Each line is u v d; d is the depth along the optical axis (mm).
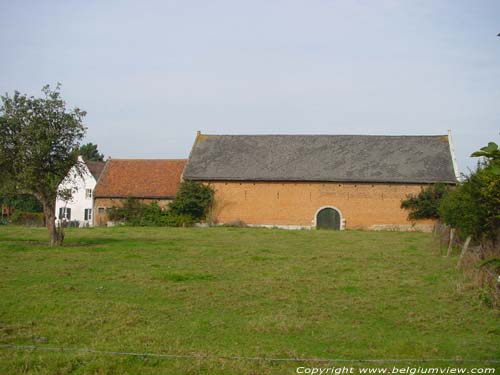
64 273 16562
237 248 25500
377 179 50781
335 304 12695
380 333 10406
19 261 19297
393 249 26578
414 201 49688
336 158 53562
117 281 15289
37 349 8961
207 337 9938
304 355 8984
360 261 20625
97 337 9750
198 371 8125
